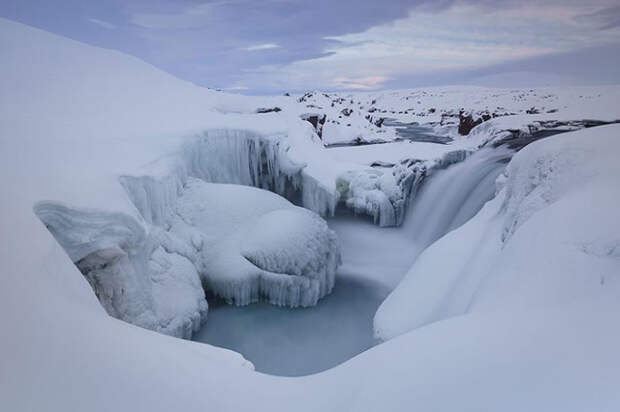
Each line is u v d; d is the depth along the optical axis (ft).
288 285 34.40
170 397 8.41
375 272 41.68
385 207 48.83
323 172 50.06
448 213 45.98
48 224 19.62
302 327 32.71
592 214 14.30
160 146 37.24
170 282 30.30
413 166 50.26
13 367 7.66
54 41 54.29
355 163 53.83
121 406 7.63
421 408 7.77
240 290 34.22
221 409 8.72
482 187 43.75
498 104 181.98
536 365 7.88
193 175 41.98
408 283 26.40
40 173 22.91
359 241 47.44
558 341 8.55
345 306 35.73
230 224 37.32
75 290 12.90
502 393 7.39
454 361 8.88
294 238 35.12
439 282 24.54
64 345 8.73
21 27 53.47
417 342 10.44
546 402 6.87
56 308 10.21
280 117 56.13
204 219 37.40
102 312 12.57
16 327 8.82
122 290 23.58
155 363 9.46
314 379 11.27
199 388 9.20
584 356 7.83
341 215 52.06
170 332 27.81
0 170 21.74
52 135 31.65
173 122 44.57
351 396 9.29
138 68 59.41
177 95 56.24
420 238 47.19
